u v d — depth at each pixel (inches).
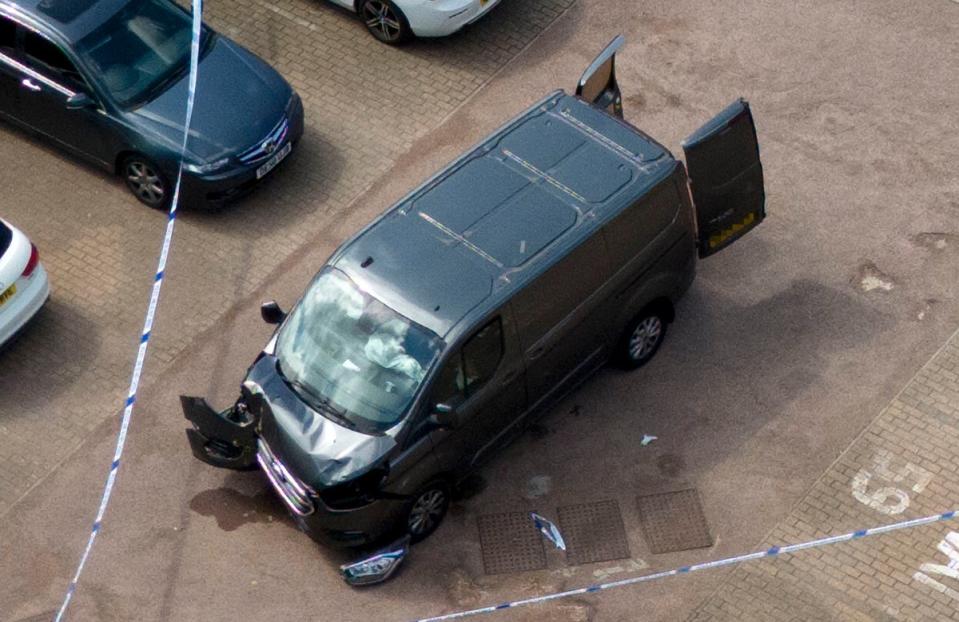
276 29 2484.0
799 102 2329.0
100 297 2080.5
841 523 1784.0
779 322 2014.0
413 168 2251.5
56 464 1876.2
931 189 2183.8
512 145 1876.2
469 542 1781.5
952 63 2381.9
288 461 1689.2
